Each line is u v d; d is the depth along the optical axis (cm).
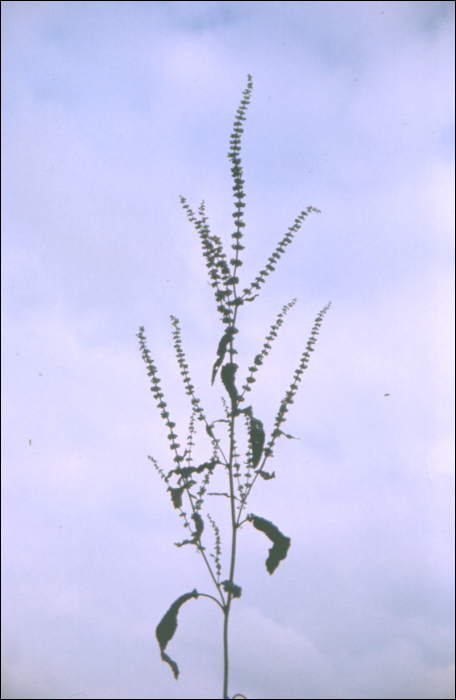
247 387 201
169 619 186
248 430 199
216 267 202
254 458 194
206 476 216
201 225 207
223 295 198
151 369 211
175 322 221
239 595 189
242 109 205
